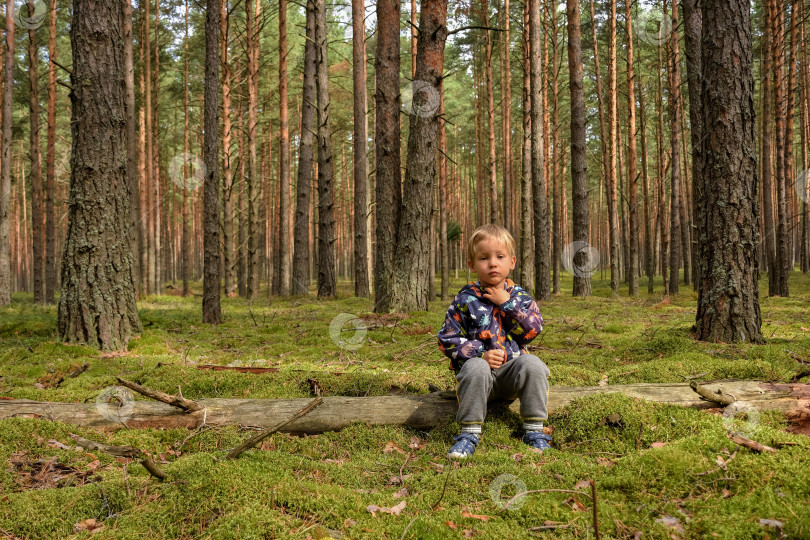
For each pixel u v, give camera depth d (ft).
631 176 51.70
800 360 12.39
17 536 5.50
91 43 17.24
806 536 4.65
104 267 17.37
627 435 7.84
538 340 18.85
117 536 5.40
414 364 14.38
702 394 8.25
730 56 14.92
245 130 55.52
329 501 6.00
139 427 8.82
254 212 55.31
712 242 15.42
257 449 7.68
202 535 5.35
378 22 28.48
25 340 17.58
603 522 5.32
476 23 58.80
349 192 103.35
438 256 109.19
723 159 15.12
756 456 6.20
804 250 68.03
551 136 75.92
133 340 17.58
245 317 28.89
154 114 64.54
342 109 78.13
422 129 24.72
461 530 5.41
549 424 8.62
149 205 59.67
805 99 58.44
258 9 54.80
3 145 43.01
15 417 8.45
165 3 66.90
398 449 8.26
